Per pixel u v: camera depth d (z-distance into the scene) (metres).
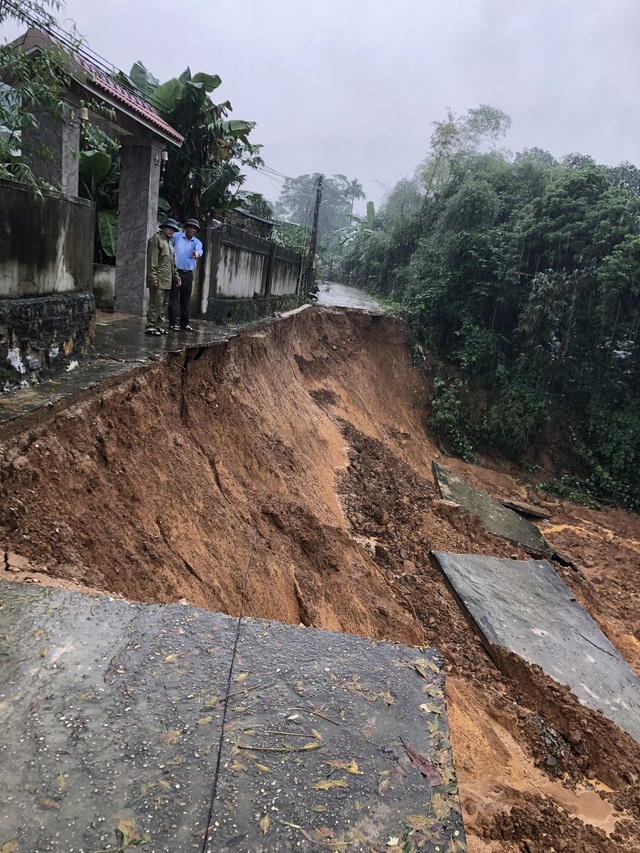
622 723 7.67
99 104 9.58
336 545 8.89
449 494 14.34
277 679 3.05
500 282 20.00
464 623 9.16
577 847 4.95
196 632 3.34
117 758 2.49
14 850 2.07
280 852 2.16
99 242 12.71
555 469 19.00
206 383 8.98
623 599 12.47
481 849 4.38
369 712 2.88
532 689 7.95
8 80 6.78
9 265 5.57
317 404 14.73
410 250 28.34
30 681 2.86
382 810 2.37
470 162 25.78
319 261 32.12
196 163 13.85
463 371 20.55
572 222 18.94
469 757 5.93
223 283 12.68
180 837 2.19
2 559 3.84
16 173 6.27
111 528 5.10
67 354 6.62
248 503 8.05
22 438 4.68
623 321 18.28
